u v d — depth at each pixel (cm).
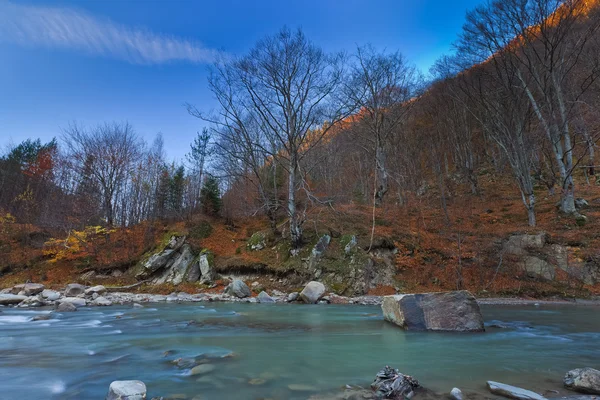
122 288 1980
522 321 1127
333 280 1902
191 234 2383
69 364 612
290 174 2191
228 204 2812
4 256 2312
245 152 2231
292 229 2117
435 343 795
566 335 901
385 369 523
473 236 2212
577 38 2556
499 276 1905
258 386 496
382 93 2984
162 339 826
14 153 3784
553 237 2006
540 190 2989
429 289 1889
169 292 1948
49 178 2970
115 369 580
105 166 2691
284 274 1995
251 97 2197
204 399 442
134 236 2509
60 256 2184
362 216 2539
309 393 467
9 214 2605
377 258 2044
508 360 652
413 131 3844
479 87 2709
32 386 498
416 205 2980
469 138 3553
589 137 2716
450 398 446
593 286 1772
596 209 2294
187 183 2933
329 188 3053
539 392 477
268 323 1071
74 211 2538
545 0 2355
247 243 2323
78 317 1173
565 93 2566
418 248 2150
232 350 716
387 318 1101
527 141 2548
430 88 3825
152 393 464
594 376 486
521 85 2609
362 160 3806
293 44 2153
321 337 860
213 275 2056
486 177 3603
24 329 955
